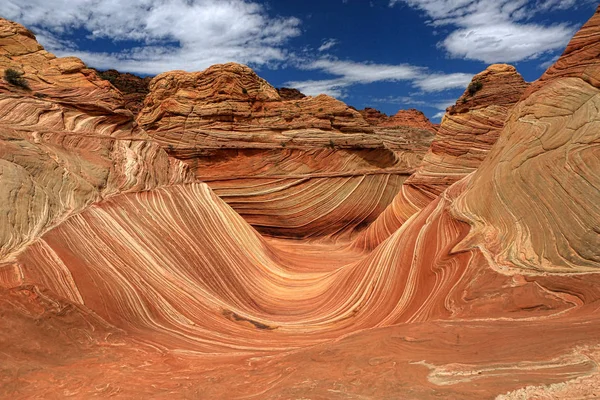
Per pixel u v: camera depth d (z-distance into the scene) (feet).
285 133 104.37
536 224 30.66
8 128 42.27
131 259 37.68
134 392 17.43
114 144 54.70
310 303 46.19
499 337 17.84
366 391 14.07
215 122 101.96
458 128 79.15
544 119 35.76
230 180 96.22
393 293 38.91
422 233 43.19
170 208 51.11
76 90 59.21
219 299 41.75
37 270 27.61
